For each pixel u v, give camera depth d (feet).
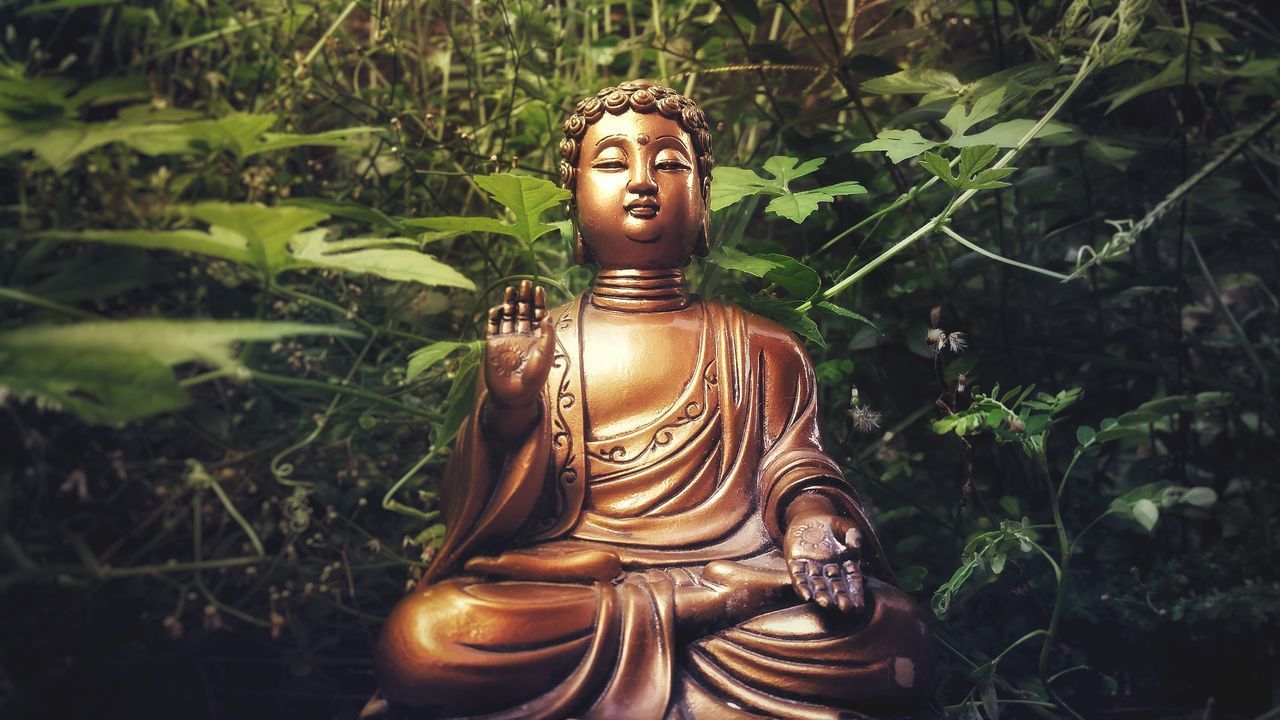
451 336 11.84
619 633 7.99
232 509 8.12
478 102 12.87
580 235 10.00
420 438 11.47
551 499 9.15
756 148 12.72
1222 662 11.30
